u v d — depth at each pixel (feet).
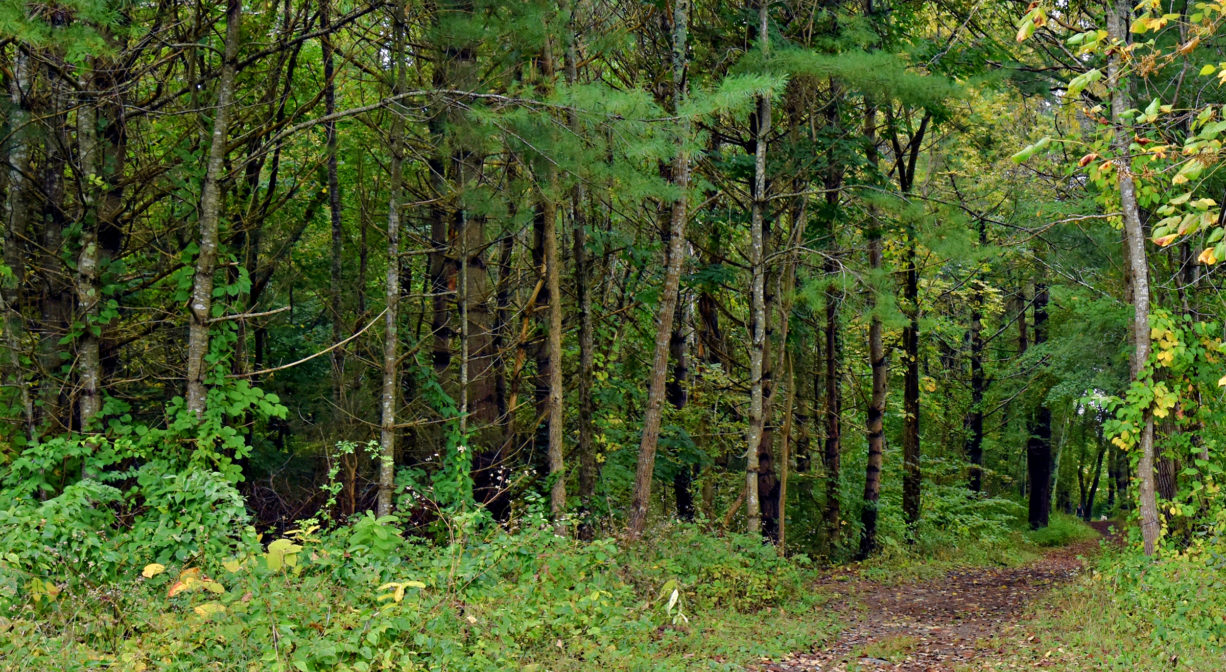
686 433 57.21
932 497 75.66
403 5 35.58
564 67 43.16
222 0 38.93
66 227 34.58
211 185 31.35
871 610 42.96
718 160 50.16
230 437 30.96
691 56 48.39
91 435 29.48
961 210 46.83
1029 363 71.00
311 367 54.08
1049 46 52.08
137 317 41.09
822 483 68.80
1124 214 39.37
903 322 45.60
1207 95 39.86
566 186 34.81
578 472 52.39
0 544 21.86
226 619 20.89
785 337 52.85
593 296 61.26
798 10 50.83
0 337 32.37
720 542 42.80
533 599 28.19
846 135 50.60
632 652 26.71
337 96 55.16
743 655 29.01
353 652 21.35
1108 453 132.05
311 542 27.27
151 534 25.73
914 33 53.72
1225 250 16.25
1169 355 36.86
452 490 37.83
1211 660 25.20
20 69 32.07
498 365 49.65
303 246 60.85
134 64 35.68
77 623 20.57
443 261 51.26
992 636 33.35
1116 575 35.81
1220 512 36.22
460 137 34.58
